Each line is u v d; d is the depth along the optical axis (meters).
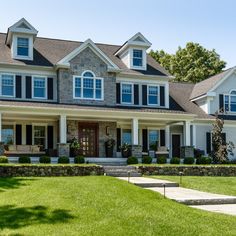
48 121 30.45
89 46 30.22
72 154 28.61
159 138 33.72
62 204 12.68
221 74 36.84
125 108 30.27
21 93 29.02
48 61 30.30
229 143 33.41
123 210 12.20
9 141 29.55
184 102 36.22
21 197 13.80
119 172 22.45
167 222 11.15
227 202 15.38
